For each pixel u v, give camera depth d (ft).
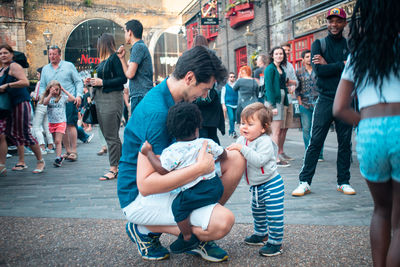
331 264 7.23
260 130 8.00
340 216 10.23
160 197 7.19
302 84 19.90
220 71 6.97
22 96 17.42
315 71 12.66
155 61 90.94
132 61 15.11
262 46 53.11
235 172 7.80
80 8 84.79
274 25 50.57
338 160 13.09
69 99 20.10
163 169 6.59
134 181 7.45
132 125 7.24
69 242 8.71
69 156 21.29
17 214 10.97
